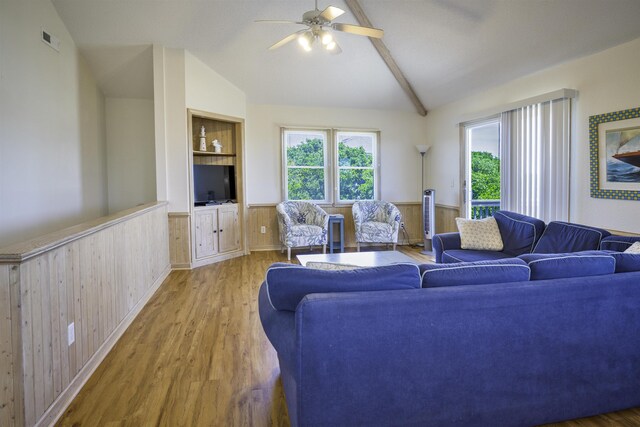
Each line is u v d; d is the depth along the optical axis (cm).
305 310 141
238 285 407
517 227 354
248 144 582
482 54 420
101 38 434
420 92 577
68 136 426
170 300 356
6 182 322
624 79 319
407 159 650
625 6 292
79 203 452
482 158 602
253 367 227
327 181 620
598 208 345
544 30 349
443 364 155
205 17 414
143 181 547
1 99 315
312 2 403
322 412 146
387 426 152
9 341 149
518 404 165
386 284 157
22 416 151
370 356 147
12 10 327
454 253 358
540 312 163
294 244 534
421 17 405
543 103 394
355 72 532
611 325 174
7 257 146
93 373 220
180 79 461
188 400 192
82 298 210
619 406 180
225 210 536
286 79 536
